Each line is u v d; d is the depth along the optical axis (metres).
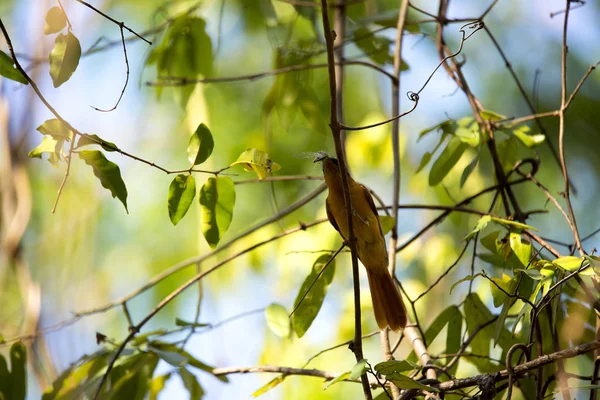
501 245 7.79
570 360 9.61
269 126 10.97
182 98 10.16
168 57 10.45
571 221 7.91
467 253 11.25
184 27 10.41
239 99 12.92
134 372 8.43
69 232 11.34
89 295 11.30
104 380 7.73
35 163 11.52
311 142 12.71
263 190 12.60
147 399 8.51
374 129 11.44
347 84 13.12
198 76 10.45
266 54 13.10
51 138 5.82
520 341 8.14
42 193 11.44
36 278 11.00
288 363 11.14
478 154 8.45
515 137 9.09
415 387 6.05
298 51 10.38
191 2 10.86
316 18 10.74
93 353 8.70
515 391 8.66
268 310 8.31
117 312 11.64
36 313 9.98
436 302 11.15
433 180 8.53
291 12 11.99
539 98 12.29
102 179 6.14
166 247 12.40
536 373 7.38
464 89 9.12
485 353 8.41
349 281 11.54
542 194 12.01
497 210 9.88
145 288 8.86
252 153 6.55
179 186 6.43
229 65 13.05
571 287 7.96
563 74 8.40
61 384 8.40
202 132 6.46
